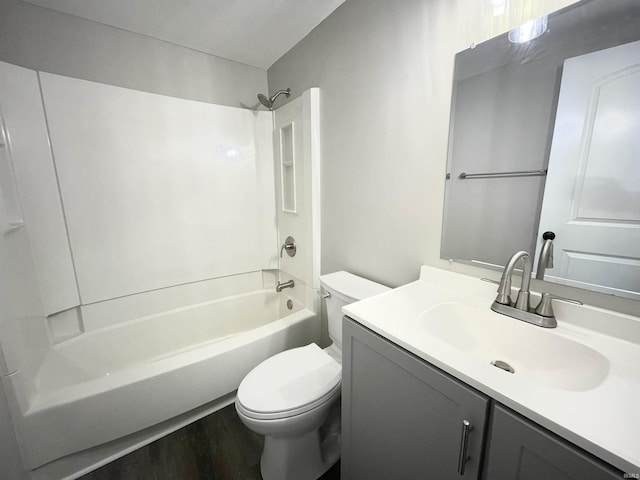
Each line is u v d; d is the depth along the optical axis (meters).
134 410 1.27
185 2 1.39
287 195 2.12
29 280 1.32
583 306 0.78
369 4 1.26
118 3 1.39
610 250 0.74
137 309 1.86
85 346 1.63
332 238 1.69
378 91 1.27
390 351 0.79
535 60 0.82
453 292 1.07
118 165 1.67
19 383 1.08
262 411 1.04
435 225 1.13
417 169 1.16
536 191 0.86
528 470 0.54
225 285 2.19
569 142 0.78
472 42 0.94
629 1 0.66
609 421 0.49
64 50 1.49
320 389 1.14
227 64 2.00
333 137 1.56
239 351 1.52
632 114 0.67
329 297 1.41
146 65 1.72
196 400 1.42
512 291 0.93
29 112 1.37
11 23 1.36
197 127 1.91
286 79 1.92
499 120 0.91
